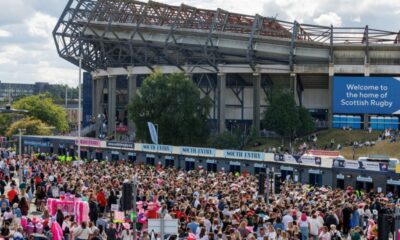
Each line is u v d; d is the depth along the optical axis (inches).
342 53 6451.8
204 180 2319.1
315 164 3449.8
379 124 6328.7
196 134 6112.2
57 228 1408.7
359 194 2598.4
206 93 7278.5
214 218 1425.9
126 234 1466.5
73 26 7588.6
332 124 6496.1
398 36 6417.3
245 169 3833.7
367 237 1644.9
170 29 6899.6
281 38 6481.3
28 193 2176.4
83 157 4995.1
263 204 1659.7
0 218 1621.6
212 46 6791.3
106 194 1971.0
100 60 7824.8
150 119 6102.4
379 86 6259.8
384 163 3174.2
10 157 3324.3
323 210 1712.6
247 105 7455.7
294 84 6663.4
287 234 1302.9
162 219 1130.7
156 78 6200.8
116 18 7347.4
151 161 4441.4
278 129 6407.5
